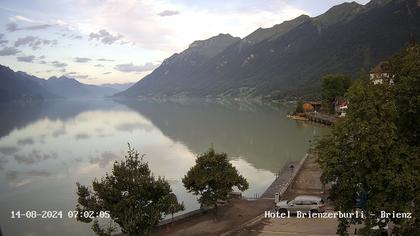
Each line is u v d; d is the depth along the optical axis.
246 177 56.72
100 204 27.98
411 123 25.38
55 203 46.38
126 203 27.06
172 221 34.09
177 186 52.06
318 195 42.94
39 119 173.75
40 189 52.94
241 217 35.69
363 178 23.50
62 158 75.62
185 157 73.25
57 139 103.19
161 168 63.69
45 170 65.19
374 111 23.67
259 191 49.06
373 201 22.89
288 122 137.50
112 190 27.38
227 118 158.75
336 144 24.61
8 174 62.44
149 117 173.75
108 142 95.75
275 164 65.81
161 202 28.17
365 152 22.91
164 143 91.56
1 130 126.69
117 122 151.12
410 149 23.58
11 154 81.12
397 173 22.39
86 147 88.75
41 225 38.56
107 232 29.56
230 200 41.06
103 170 64.38
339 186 24.39
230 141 92.44
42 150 85.69
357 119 23.91
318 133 103.81
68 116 192.38
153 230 32.84
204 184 34.19
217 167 35.38
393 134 23.03
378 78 30.44
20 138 106.38
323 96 148.25
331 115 136.38
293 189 45.94
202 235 31.69
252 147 83.31
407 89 24.88
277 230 31.83
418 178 21.69
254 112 197.25
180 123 139.25
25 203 46.53
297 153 75.62
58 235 35.72
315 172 54.94
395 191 22.17
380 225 23.23
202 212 37.06
